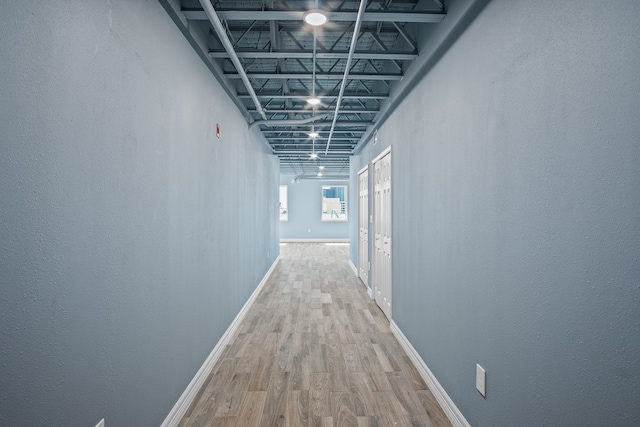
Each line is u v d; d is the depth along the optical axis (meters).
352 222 7.25
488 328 1.57
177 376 1.94
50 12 1.00
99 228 1.23
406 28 2.80
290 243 12.31
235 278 3.42
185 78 2.07
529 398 1.27
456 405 1.91
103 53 1.25
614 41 0.91
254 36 3.07
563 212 1.10
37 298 0.95
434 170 2.27
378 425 1.92
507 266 1.42
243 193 3.80
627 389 0.87
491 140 1.55
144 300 1.56
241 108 3.66
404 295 3.02
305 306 4.33
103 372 1.25
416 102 2.66
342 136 6.01
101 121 1.24
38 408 0.96
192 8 1.92
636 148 0.85
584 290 1.01
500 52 1.48
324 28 2.86
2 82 0.84
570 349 1.07
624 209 0.88
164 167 1.77
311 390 2.30
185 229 2.06
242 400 2.17
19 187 0.89
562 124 1.10
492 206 1.54
